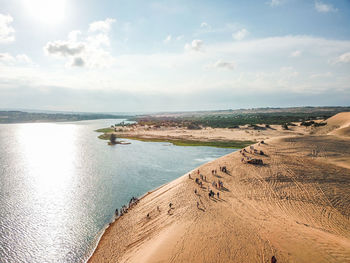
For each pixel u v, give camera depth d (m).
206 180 44.38
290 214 29.66
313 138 64.88
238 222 25.84
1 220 35.41
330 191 35.97
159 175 62.38
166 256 20.14
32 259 26.98
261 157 53.66
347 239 23.19
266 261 17.84
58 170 65.69
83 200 44.09
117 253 26.59
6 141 133.25
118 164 74.81
